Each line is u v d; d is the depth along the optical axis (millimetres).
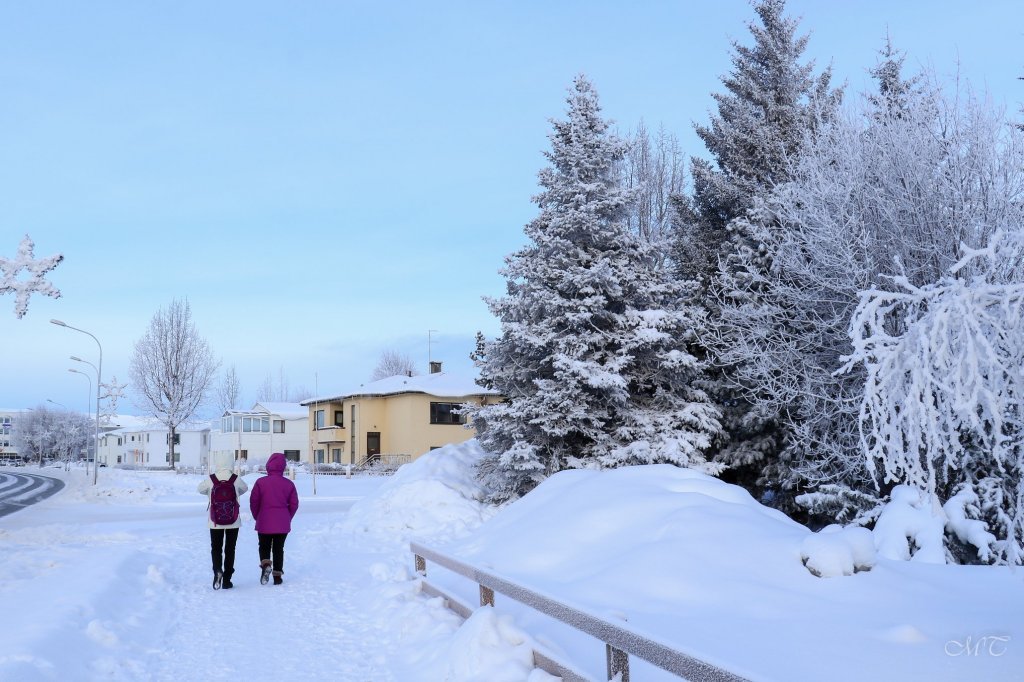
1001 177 15578
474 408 22234
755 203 20406
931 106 16906
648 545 8297
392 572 10758
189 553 14211
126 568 10930
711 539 8133
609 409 21234
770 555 7711
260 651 7090
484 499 20859
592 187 20891
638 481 10859
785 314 19391
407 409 58531
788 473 19062
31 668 5773
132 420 138625
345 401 64250
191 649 7168
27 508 30016
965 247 4316
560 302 20344
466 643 6082
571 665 5180
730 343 19844
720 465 19844
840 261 16953
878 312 4723
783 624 6219
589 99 21938
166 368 70375
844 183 17672
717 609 6719
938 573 7898
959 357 4152
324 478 48156
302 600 9625
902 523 11188
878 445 4605
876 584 7148
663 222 34031
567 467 20469
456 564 7781
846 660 5328
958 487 11930
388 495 20391
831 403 17875
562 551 9195
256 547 15383
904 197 16578
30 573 10758
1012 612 6426
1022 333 4336
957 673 5004
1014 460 6305
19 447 139000
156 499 34500
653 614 6656
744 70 24500
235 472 10852
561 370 20094
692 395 20891
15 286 12461
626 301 21359
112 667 6402
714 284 21984
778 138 22359
